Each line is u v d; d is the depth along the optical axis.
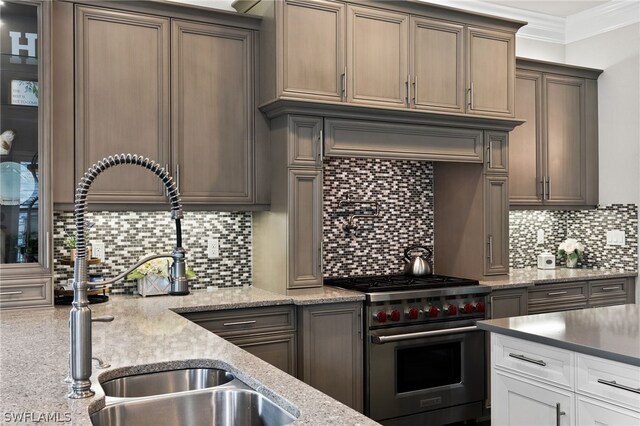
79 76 3.24
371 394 3.60
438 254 4.67
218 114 3.61
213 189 3.58
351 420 1.36
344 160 4.31
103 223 3.58
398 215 4.55
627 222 4.88
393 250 4.52
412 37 3.92
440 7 3.97
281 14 3.50
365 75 3.75
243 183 3.68
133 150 3.38
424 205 4.68
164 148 3.45
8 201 3.02
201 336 2.40
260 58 3.72
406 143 3.90
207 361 2.00
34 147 3.07
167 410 1.68
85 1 3.25
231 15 3.61
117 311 3.03
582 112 5.04
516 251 5.12
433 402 3.81
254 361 1.96
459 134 4.11
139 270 3.52
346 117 3.67
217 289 3.87
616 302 4.77
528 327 2.61
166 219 3.76
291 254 3.53
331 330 3.50
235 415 1.74
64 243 3.49
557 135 4.90
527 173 4.74
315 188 3.61
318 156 3.61
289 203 3.53
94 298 3.32
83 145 3.25
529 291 4.31
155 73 3.43
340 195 4.29
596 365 2.21
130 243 3.66
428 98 3.98
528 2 4.92
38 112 3.07
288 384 1.67
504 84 4.30
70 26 3.22
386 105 3.82
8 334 2.45
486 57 4.22
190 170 3.52
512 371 2.59
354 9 3.73
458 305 3.92
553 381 2.38
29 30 3.05
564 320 2.77
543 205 4.82
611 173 5.02
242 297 3.49
